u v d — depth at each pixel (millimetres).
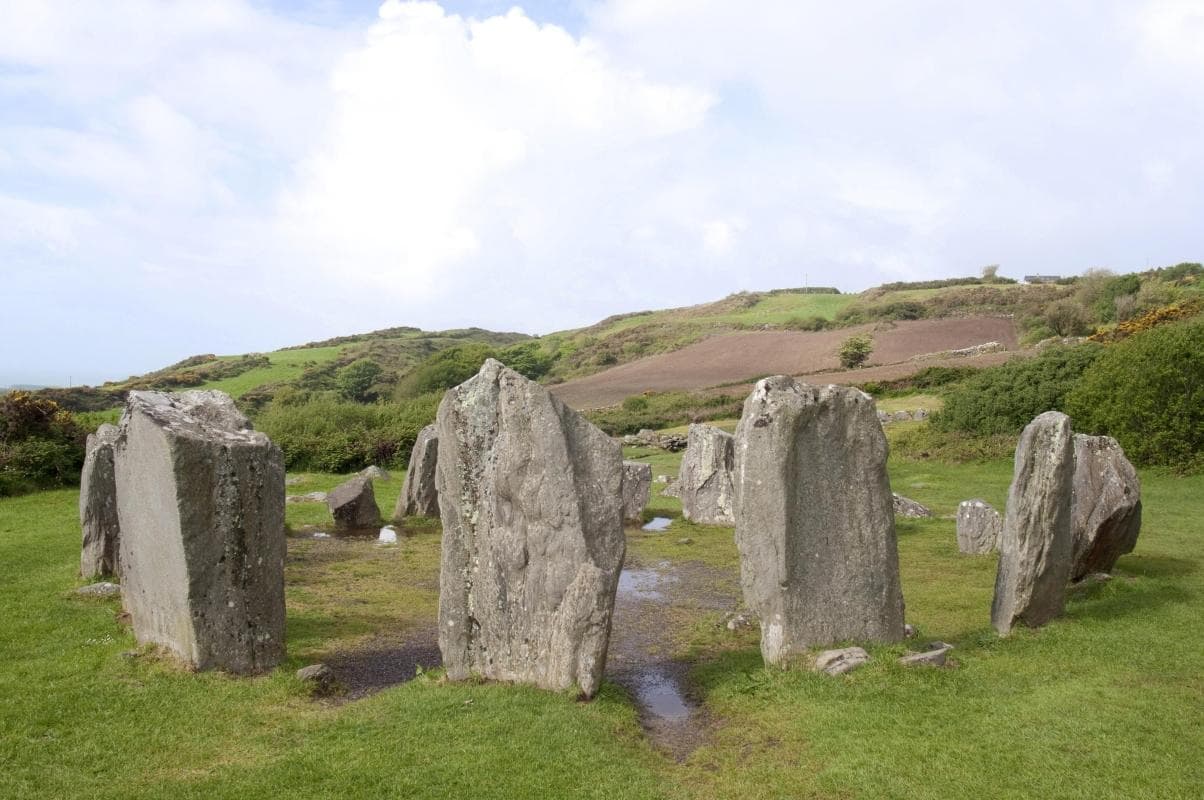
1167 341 25547
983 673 9820
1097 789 7152
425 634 12508
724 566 17547
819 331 84812
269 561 10312
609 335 113938
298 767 7668
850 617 10570
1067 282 96438
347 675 10664
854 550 10641
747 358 75562
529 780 7480
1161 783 7203
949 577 15422
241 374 87625
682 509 23625
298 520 21688
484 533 10016
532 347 111312
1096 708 8719
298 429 36781
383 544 18984
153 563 10461
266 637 10273
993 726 8383
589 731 8469
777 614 10219
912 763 7711
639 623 13430
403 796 7191
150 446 10180
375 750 8016
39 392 54500
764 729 8719
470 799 7156
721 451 22734
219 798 7094
